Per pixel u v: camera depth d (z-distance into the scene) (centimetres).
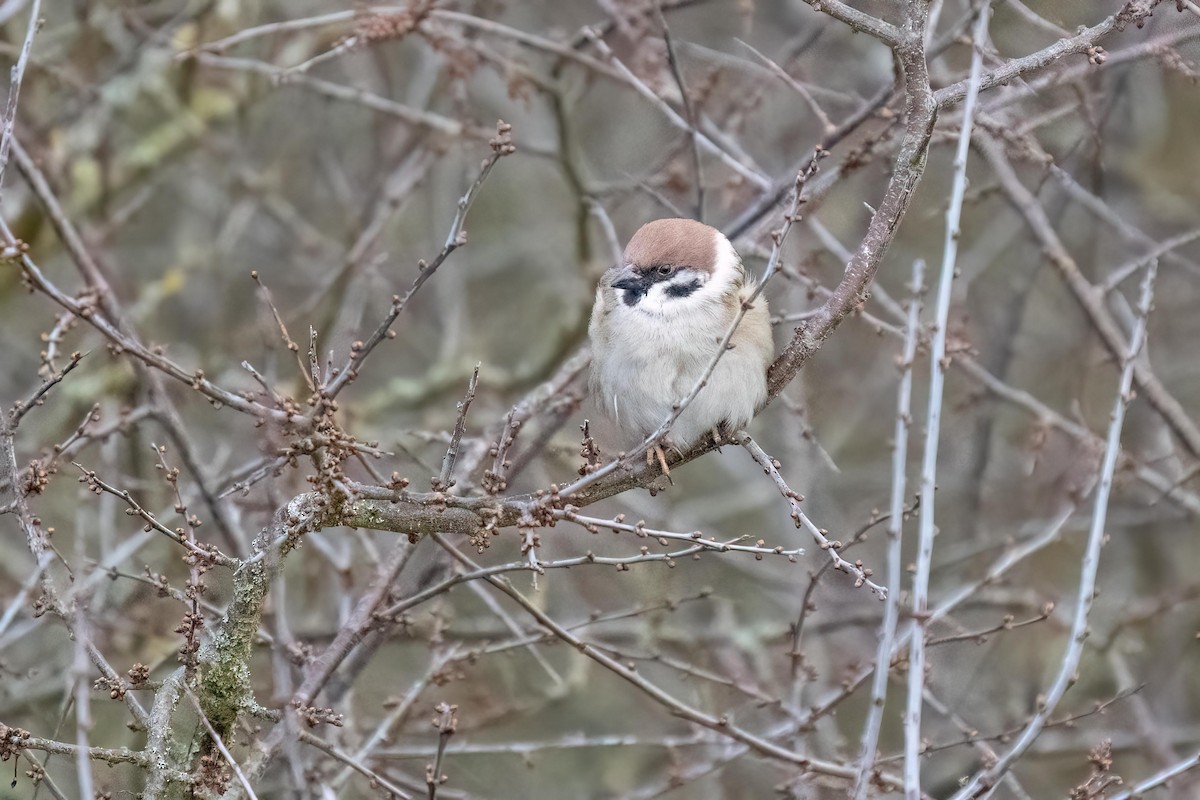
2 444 724
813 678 931
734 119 1132
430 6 984
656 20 1107
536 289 1587
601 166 1369
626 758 1257
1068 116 973
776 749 791
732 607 1204
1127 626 1158
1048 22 868
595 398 919
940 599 1116
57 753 636
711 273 851
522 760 1090
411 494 641
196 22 1247
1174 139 1340
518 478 1009
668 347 845
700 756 1133
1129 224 1222
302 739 745
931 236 1231
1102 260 1309
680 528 1146
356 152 1455
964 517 1251
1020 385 1335
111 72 1251
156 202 1485
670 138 1162
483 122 1360
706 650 1113
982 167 1064
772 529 1309
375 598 821
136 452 1045
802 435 1009
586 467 688
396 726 897
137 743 865
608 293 885
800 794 891
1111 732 1084
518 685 1188
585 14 1375
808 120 1147
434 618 940
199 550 636
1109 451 629
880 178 1043
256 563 631
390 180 1324
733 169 1090
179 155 1348
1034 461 1112
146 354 597
